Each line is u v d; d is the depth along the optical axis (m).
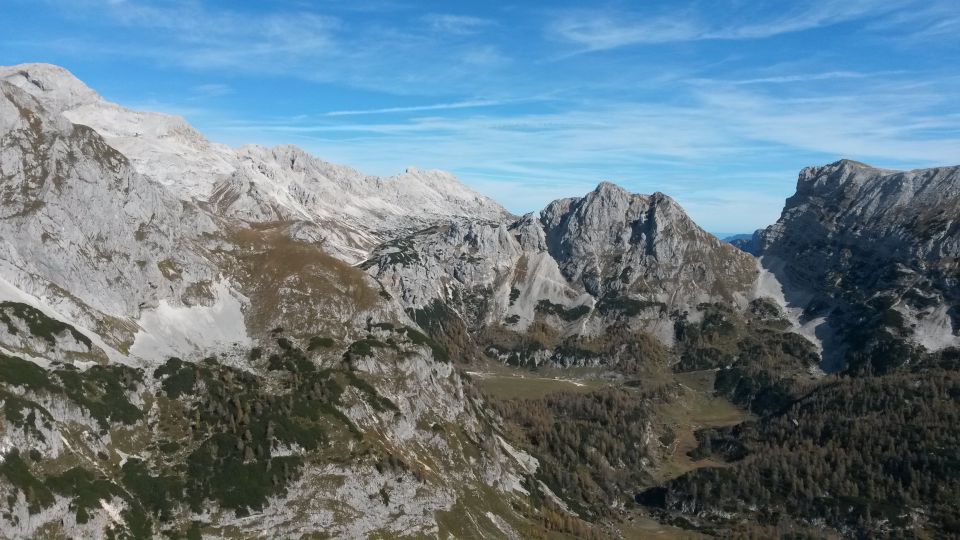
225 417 190.75
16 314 174.25
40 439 144.50
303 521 173.12
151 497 155.88
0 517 125.31
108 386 178.50
